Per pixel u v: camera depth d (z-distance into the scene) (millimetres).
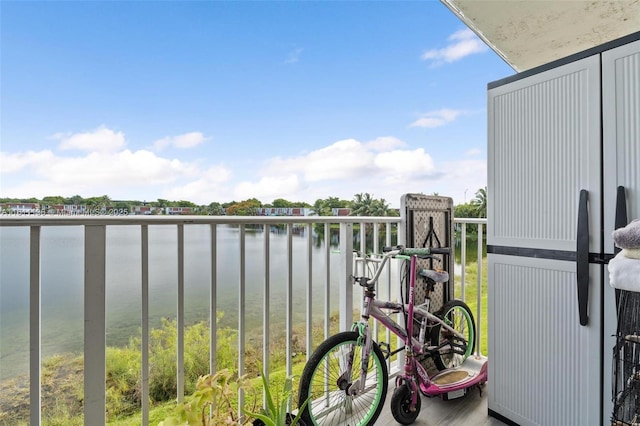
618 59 1487
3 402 1612
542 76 1758
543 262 1767
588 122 1582
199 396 1129
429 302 2357
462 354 2518
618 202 1480
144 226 1495
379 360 2055
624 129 1471
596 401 1566
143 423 1494
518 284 1887
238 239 1806
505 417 1970
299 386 1789
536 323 1806
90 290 1373
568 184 1660
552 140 1720
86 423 1371
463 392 2230
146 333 1503
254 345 2350
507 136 1924
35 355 1292
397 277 2531
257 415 1259
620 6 2256
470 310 2734
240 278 1812
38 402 1294
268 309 1925
